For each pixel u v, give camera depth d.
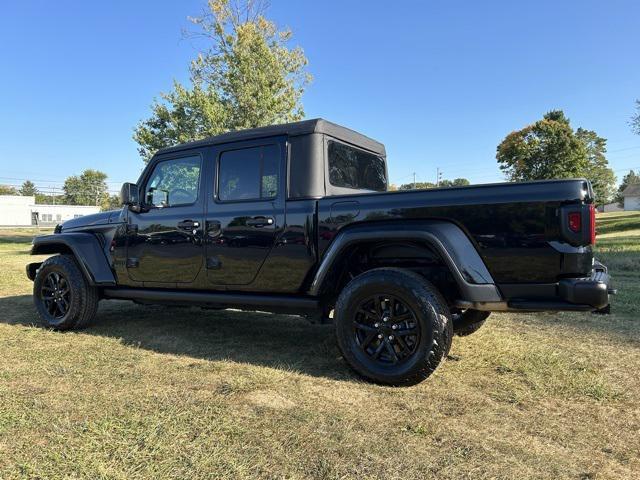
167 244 4.30
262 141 3.86
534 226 2.86
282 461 2.17
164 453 2.22
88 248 4.77
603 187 60.53
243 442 2.34
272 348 4.12
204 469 2.09
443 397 2.97
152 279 4.44
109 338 4.47
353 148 4.26
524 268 2.90
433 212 3.11
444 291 3.44
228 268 3.95
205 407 2.76
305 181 3.62
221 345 4.22
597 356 3.77
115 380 3.24
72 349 4.05
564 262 2.81
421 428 2.52
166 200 4.39
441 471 2.10
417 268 3.49
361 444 2.33
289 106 22.19
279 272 3.70
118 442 2.33
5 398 2.90
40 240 5.04
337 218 3.43
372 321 3.27
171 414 2.65
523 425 2.58
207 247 4.05
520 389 3.09
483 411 2.76
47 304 4.99
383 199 3.29
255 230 3.79
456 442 2.37
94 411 2.71
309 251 3.55
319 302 3.60
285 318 5.46
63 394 2.98
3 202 71.44
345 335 3.30
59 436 2.38
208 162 4.12
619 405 2.84
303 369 3.52
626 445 2.36
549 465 2.16
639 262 9.70
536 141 46.16
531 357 3.71
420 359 3.03
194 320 5.35
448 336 3.05
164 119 21.06
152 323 5.18
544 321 5.04
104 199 106.75
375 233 3.22
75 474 2.05
